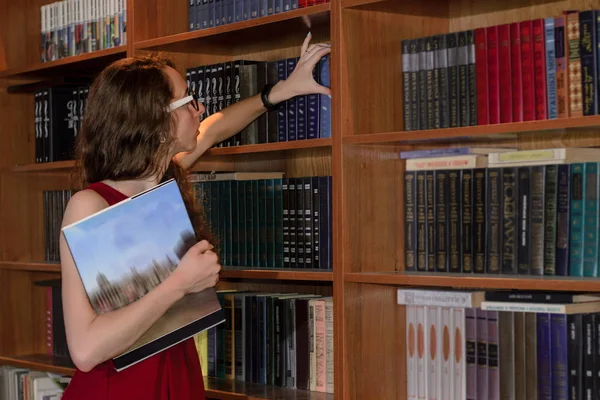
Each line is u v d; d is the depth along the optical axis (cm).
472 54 206
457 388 208
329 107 230
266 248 246
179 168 216
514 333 197
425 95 216
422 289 216
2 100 329
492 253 202
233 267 251
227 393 237
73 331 168
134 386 181
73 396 182
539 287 183
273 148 234
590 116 178
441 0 220
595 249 187
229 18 252
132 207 175
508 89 200
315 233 233
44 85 311
